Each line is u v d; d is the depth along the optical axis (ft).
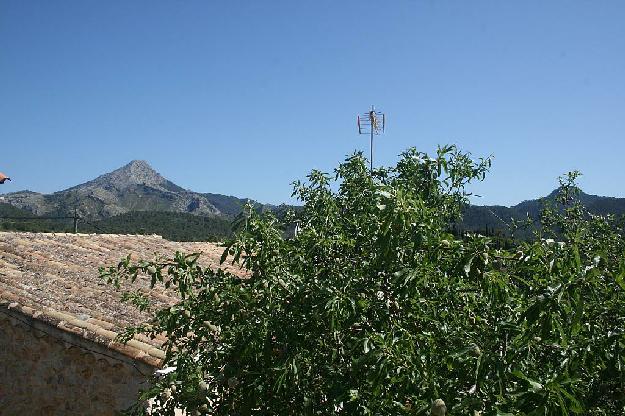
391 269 12.12
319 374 12.34
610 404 12.12
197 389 12.97
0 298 23.76
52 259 31.91
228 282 13.64
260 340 12.44
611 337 10.77
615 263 13.23
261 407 12.82
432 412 9.64
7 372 23.77
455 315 12.62
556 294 9.43
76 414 22.77
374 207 13.29
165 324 14.14
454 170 16.78
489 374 10.03
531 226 20.43
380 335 10.68
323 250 13.80
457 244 10.88
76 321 22.93
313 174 17.13
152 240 44.32
